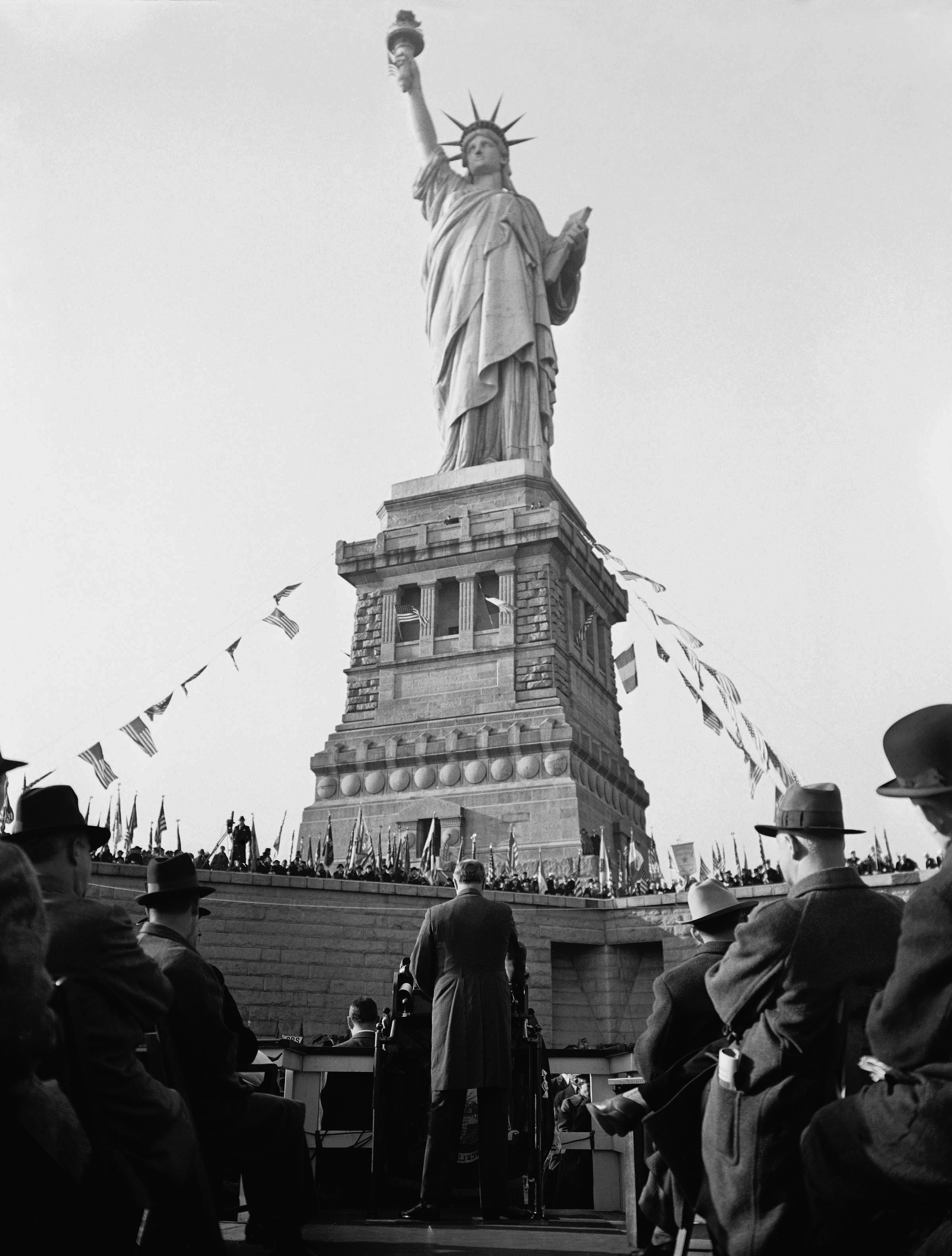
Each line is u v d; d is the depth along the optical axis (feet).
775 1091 21.80
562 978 145.07
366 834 226.17
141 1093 22.25
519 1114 41.42
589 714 260.01
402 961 42.37
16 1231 17.29
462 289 288.30
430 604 257.75
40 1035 17.47
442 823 226.79
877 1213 19.44
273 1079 33.30
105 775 133.08
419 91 316.81
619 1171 45.62
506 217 292.81
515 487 265.13
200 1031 27.94
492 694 242.37
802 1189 21.49
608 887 164.04
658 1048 28.12
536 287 293.23
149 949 29.37
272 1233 30.07
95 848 25.86
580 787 226.58
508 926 38.37
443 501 270.26
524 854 218.59
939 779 20.26
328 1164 44.70
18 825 24.77
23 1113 17.81
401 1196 42.86
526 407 282.15
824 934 22.09
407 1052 41.81
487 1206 36.68
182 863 30.96
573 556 260.83
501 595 251.60
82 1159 18.94
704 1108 24.94
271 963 128.88
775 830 24.76
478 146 307.78
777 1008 22.12
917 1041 18.15
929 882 18.74
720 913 29.01
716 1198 22.80
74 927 22.50
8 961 17.22
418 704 247.50
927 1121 17.79
